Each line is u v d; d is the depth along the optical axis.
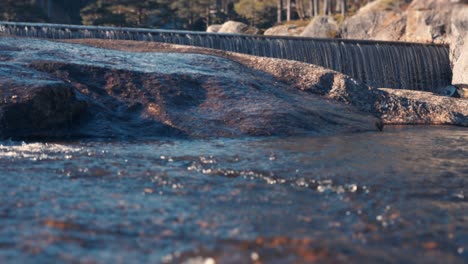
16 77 10.92
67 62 12.35
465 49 27.83
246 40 24.06
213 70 14.09
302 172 7.70
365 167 8.22
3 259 4.20
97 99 11.66
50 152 8.65
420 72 28.67
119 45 16.59
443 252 4.72
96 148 9.25
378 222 5.47
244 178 7.22
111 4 72.50
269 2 90.50
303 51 25.02
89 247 4.51
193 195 6.26
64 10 86.50
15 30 21.56
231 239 4.79
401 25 40.78
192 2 85.75
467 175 7.91
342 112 13.87
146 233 4.88
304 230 5.11
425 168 8.32
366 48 26.69
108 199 5.95
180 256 4.37
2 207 5.50
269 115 12.05
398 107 15.55
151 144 9.97
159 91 12.21
